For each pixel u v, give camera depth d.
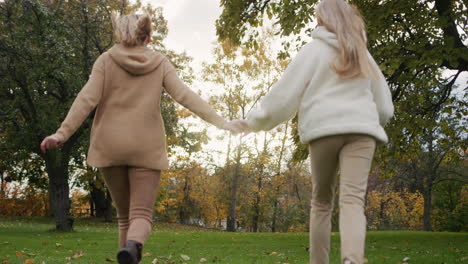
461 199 31.45
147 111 2.65
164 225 28.38
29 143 14.78
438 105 11.70
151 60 2.70
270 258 6.18
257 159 27.19
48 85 15.25
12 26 15.00
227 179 29.86
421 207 34.31
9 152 16.98
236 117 25.73
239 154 27.08
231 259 6.04
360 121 2.38
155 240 10.58
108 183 2.71
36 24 14.39
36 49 14.08
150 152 2.61
